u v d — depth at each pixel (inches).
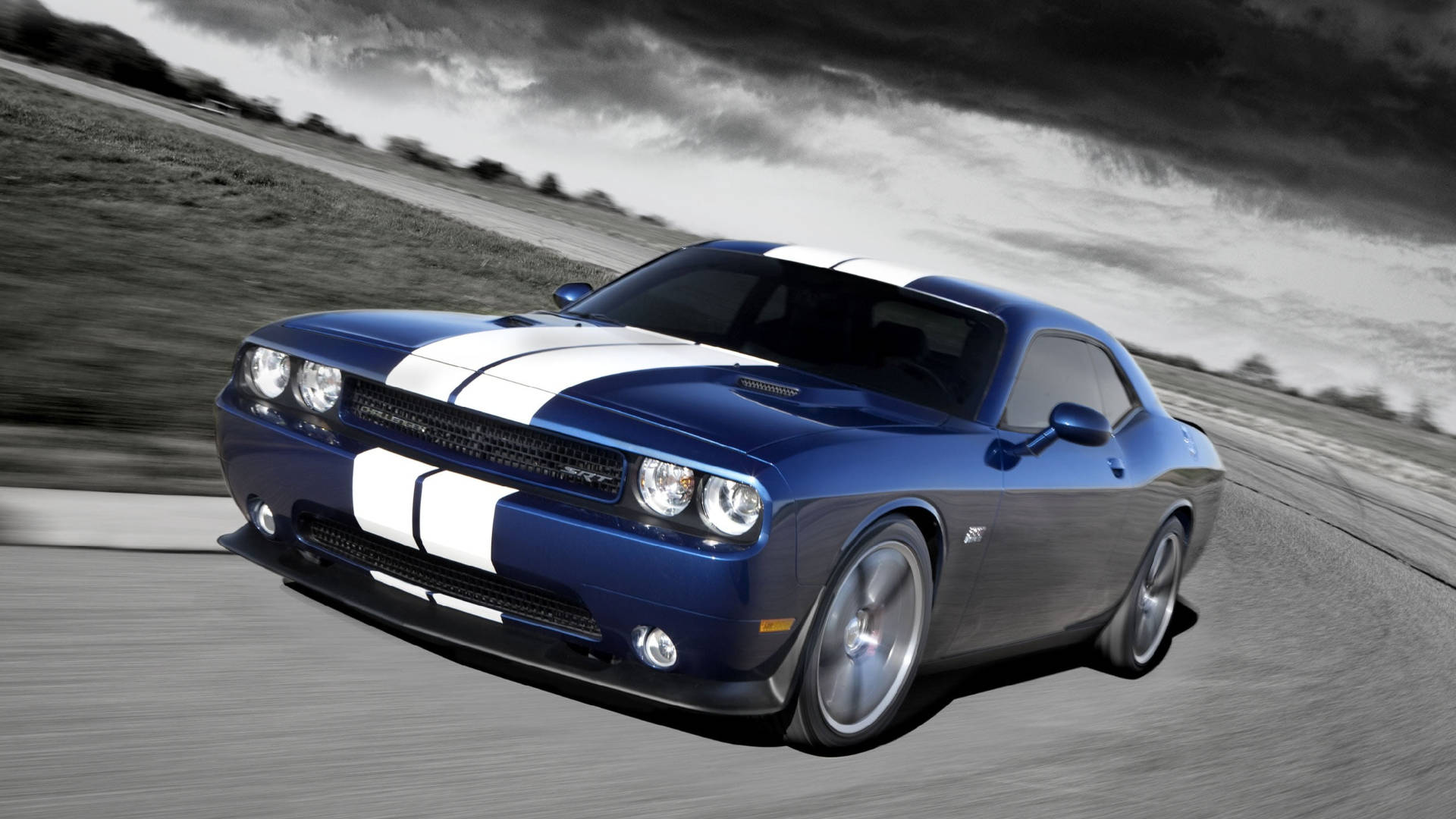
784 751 132.0
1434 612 315.9
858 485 122.5
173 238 603.2
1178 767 151.9
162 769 99.2
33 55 2571.4
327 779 103.0
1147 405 195.0
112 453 212.8
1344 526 481.7
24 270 420.5
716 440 118.4
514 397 123.4
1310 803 147.3
